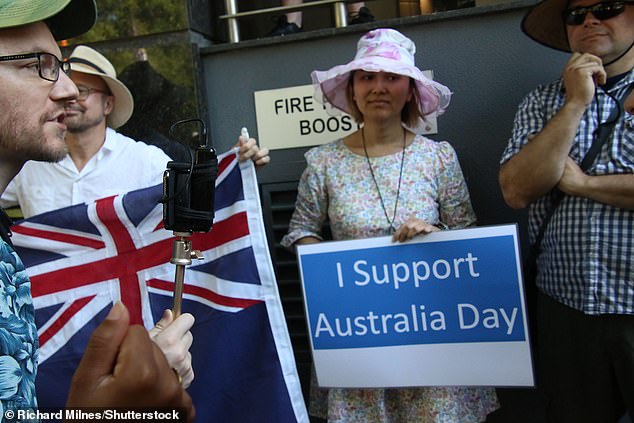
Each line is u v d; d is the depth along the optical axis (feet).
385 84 8.00
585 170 7.19
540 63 9.55
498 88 9.71
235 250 7.12
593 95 6.93
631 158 6.96
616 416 7.29
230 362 6.94
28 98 3.99
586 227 7.04
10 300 3.34
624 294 6.86
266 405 6.85
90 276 7.26
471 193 9.93
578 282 7.10
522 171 7.23
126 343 2.99
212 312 7.07
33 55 4.00
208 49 10.61
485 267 7.38
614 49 7.27
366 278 7.64
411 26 9.91
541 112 7.74
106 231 7.25
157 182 8.77
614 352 6.98
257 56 10.50
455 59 9.82
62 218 7.27
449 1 12.02
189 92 10.55
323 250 7.72
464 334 7.47
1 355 3.12
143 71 10.69
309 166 8.52
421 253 7.50
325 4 10.54
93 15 4.89
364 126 8.34
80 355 7.09
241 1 12.59
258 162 7.29
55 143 4.17
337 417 7.87
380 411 7.79
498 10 9.54
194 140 10.62
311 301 7.79
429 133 10.01
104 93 8.88
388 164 8.09
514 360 7.36
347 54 10.17
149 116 10.73
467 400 7.80
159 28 10.55
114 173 8.81
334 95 8.95
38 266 7.27
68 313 7.21
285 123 10.44
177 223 4.51
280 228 10.56
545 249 7.63
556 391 7.54
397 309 7.59
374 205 8.00
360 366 7.72
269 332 6.95
